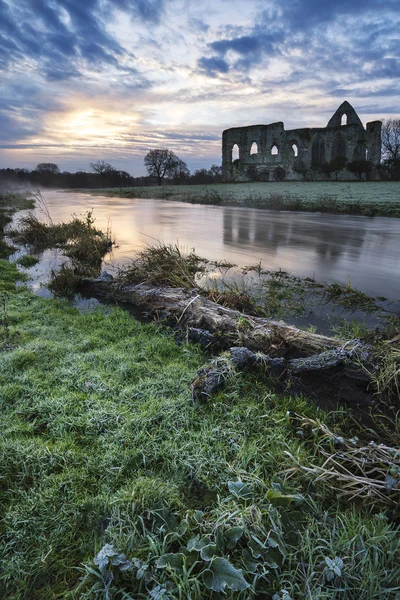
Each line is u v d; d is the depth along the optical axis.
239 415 2.89
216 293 5.74
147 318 5.34
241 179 64.88
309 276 7.70
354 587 1.60
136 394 3.16
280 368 3.45
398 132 66.81
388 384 3.03
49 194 57.19
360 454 2.41
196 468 2.33
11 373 3.49
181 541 1.87
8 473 2.28
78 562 1.80
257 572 1.68
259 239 12.58
